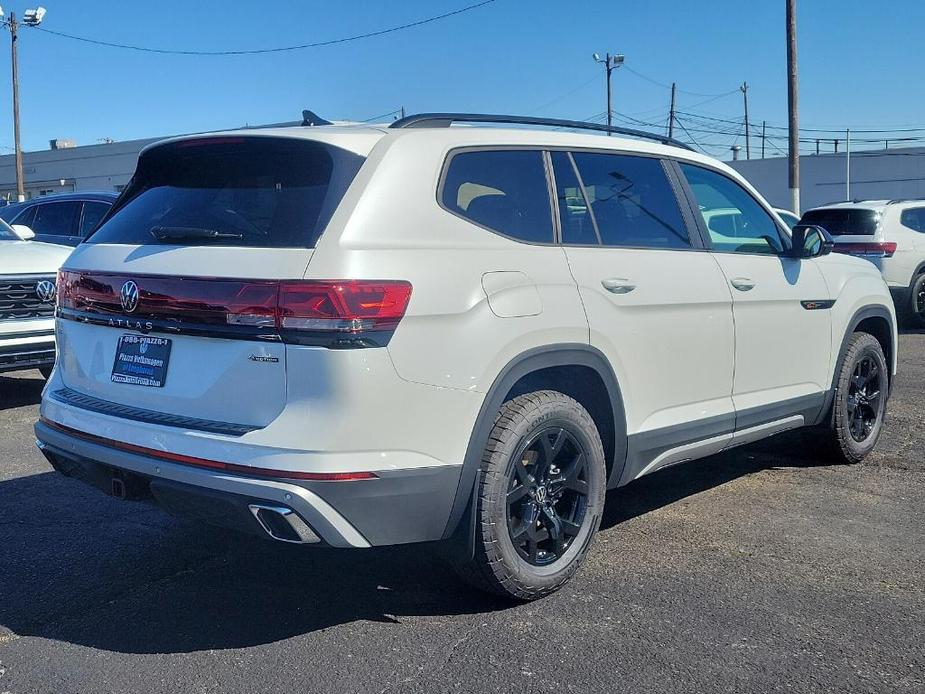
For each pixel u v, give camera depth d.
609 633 3.51
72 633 3.56
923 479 5.61
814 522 4.81
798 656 3.33
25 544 4.52
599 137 4.41
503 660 3.31
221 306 3.27
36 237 10.96
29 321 7.23
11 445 6.49
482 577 3.63
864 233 13.06
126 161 50.03
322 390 3.11
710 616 3.65
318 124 4.02
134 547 4.49
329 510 3.13
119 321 3.62
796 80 21.52
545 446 3.74
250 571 4.18
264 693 3.10
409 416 3.25
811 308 5.29
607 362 3.98
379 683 3.16
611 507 5.09
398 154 3.51
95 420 3.65
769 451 6.25
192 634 3.55
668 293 4.27
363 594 3.92
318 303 3.11
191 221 3.63
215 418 3.34
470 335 3.42
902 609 3.72
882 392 6.05
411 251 3.35
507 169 3.88
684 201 4.66
